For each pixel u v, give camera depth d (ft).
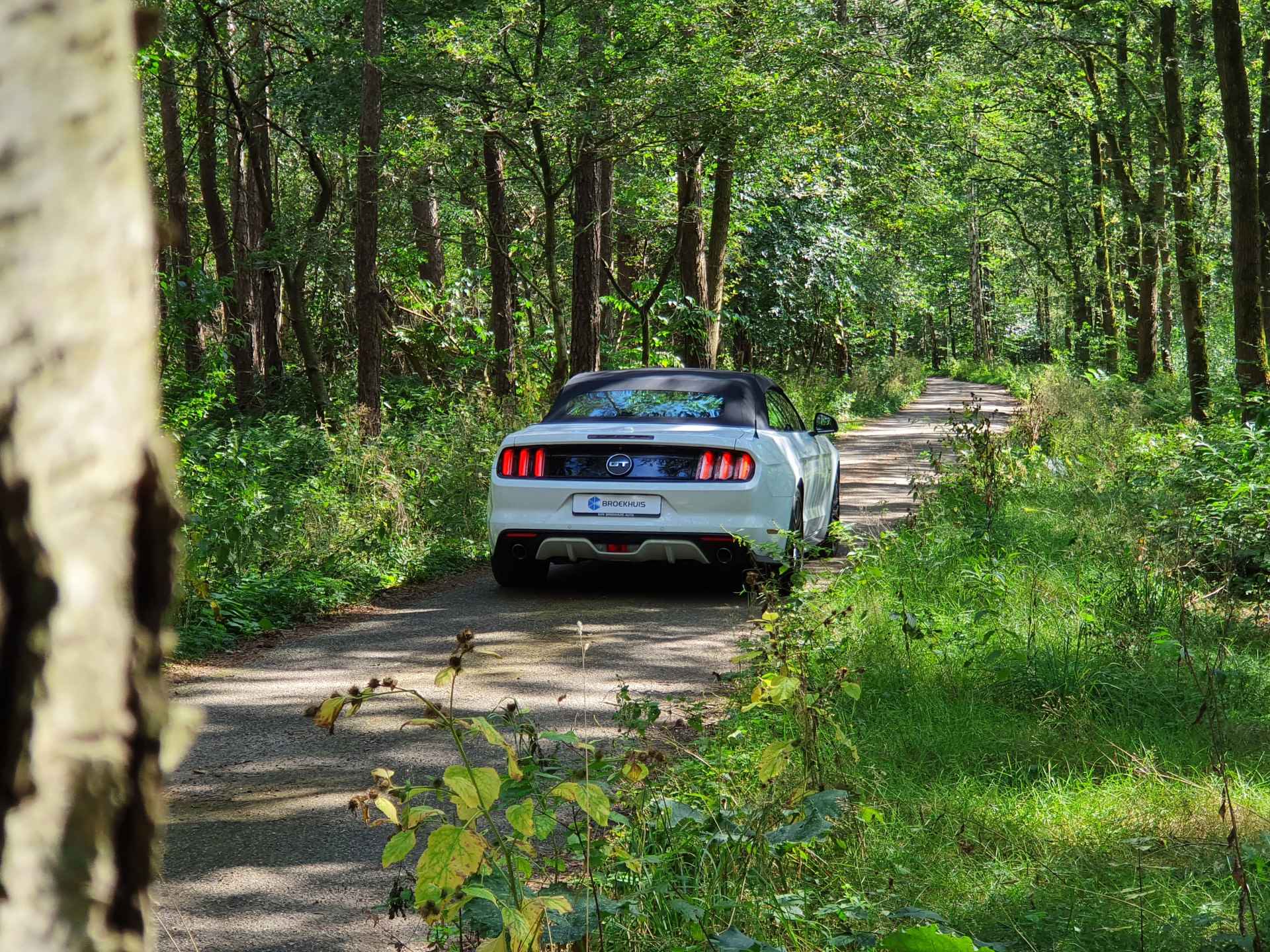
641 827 9.93
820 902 9.88
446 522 35.68
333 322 82.53
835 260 104.88
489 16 53.78
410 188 65.05
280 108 65.98
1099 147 108.78
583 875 9.00
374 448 39.86
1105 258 116.88
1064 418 58.75
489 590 28.17
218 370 53.21
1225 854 11.18
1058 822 12.23
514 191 81.51
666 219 81.61
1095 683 16.97
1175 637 19.43
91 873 1.82
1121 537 26.99
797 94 52.75
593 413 27.91
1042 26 83.15
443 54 52.31
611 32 54.70
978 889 10.46
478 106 54.60
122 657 1.84
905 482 49.34
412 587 28.84
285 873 11.69
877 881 10.40
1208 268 68.08
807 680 12.54
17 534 1.72
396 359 80.33
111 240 1.77
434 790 6.98
